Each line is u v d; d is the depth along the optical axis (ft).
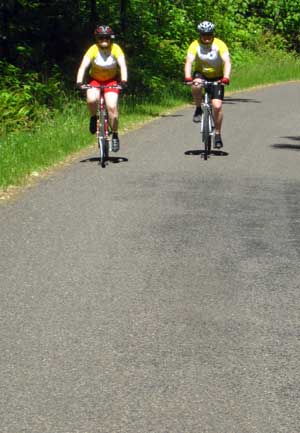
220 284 21.16
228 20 120.47
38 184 34.63
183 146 46.91
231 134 53.31
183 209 30.07
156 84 79.92
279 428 13.39
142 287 20.75
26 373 15.39
